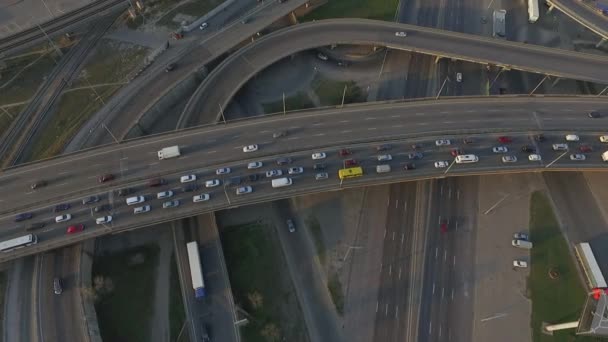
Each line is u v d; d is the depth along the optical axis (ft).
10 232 303.07
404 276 328.29
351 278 327.26
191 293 306.55
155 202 315.78
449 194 363.15
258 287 319.27
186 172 329.11
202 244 325.21
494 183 369.30
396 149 343.87
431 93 428.56
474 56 416.26
